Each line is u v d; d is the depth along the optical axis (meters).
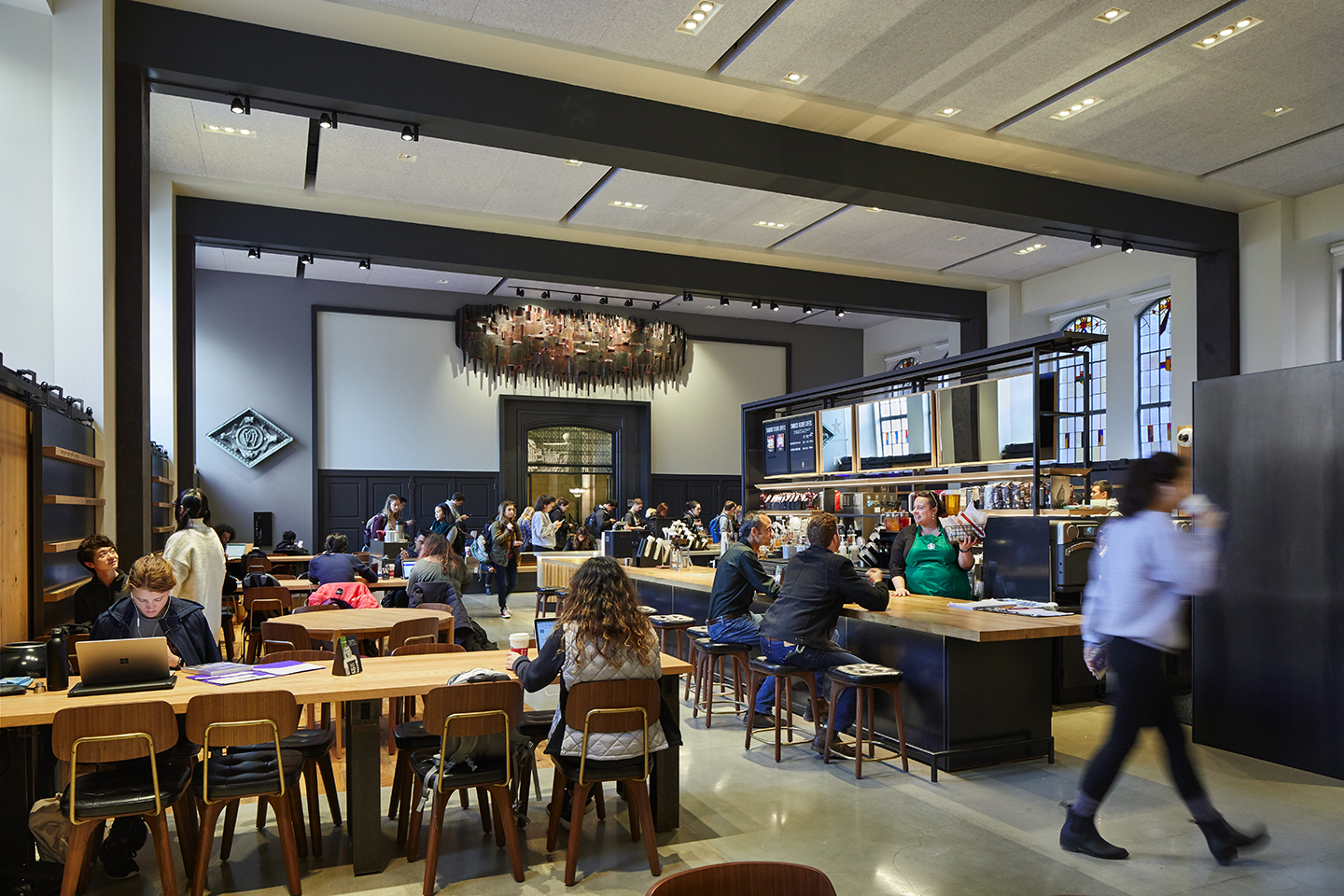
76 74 5.59
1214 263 10.48
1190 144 8.54
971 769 4.75
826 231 11.27
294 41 6.44
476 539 12.49
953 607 5.19
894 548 6.06
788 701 5.30
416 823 3.58
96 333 5.53
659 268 11.95
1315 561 4.57
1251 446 4.90
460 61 6.88
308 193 9.73
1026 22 6.36
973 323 14.31
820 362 18.36
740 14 6.28
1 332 5.41
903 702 5.02
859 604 4.93
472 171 9.14
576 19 6.34
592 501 16.59
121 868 3.38
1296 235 10.02
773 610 5.11
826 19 6.31
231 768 3.28
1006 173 9.04
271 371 14.39
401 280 14.83
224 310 14.19
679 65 7.02
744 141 7.87
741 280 12.48
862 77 7.18
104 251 5.60
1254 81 7.25
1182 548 3.46
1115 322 12.79
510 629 9.91
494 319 15.72
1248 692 4.89
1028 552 6.39
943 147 8.54
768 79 7.21
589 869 3.48
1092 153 8.81
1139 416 12.55
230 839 3.56
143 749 2.96
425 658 4.14
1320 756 4.54
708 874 1.65
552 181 9.42
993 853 3.61
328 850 3.70
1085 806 3.59
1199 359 10.66
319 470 14.69
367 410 15.02
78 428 5.00
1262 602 4.82
